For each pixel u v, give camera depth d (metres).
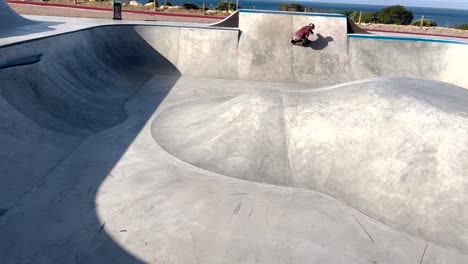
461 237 4.62
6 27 11.14
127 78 11.97
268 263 4.11
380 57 13.89
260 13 14.45
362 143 6.07
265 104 7.12
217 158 6.60
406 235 4.73
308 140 6.55
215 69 13.64
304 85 13.04
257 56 13.86
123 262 4.02
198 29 14.02
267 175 6.16
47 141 6.69
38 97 7.66
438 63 13.56
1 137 6.00
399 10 30.23
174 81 12.53
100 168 6.16
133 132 7.85
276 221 4.91
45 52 9.09
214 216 4.95
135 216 4.86
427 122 5.68
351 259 4.24
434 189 5.12
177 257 4.13
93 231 4.50
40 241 4.26
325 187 5.85
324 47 14.01
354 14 31.14
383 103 6.30
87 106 8.76
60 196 5.22
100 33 12.60
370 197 5.45
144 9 28.03
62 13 20.56
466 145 5.21
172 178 5.95
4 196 5.01
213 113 7.99
